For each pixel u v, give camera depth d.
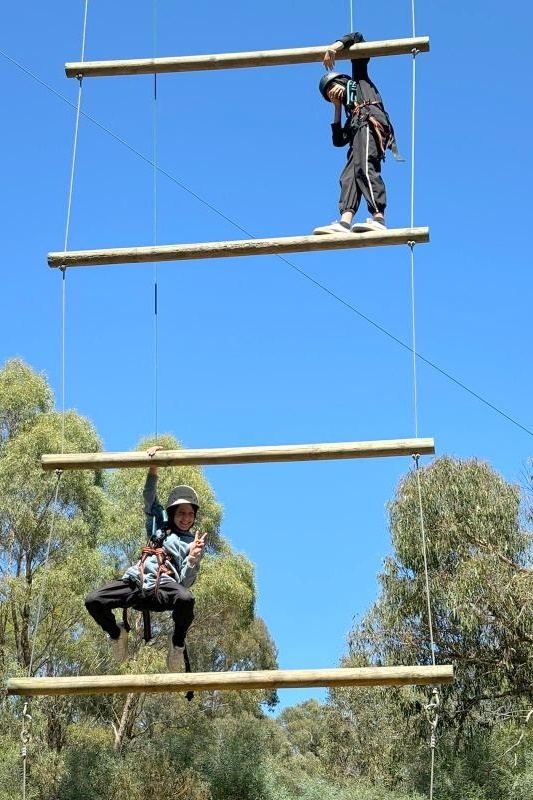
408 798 22.91
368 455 8.25
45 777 25.02
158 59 9.64
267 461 8.40
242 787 26.64
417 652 23.08
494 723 23.70
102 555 30.52
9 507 29.06
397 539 23.55
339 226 9.00
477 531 23.00
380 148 9.35
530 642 22.52
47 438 29.84
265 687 7.72
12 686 7.82
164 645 29.91
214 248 8.90
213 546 34.00
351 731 29.62
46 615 28.22
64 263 9.02
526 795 22.27
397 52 9.37
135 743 28.23
